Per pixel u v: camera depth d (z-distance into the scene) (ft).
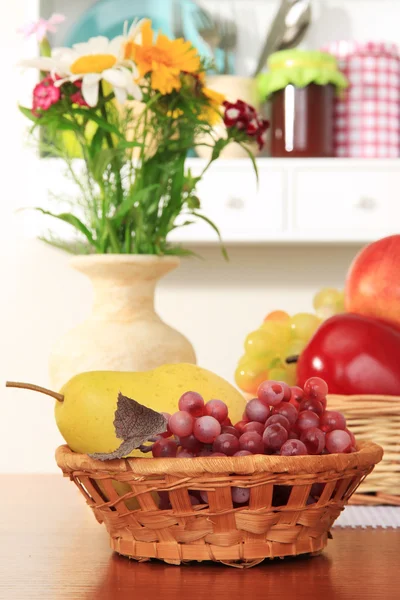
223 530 3.16
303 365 3.97
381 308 4.06
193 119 4.27
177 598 2.99
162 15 7.07
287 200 6.39
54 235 6.32
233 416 3.41
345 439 3.23
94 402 3.33
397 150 6.69
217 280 7.16
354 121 6.66
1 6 7.18
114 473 3.17
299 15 6.86
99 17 7.06
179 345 4.08
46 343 7.13
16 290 7.14
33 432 7.16
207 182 6.39
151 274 4.09
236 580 3.10
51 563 3.23
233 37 7.00
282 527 3.18
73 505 3.85
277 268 7.16
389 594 3.02
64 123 4.22
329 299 4.48
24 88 7.10
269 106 6.89
